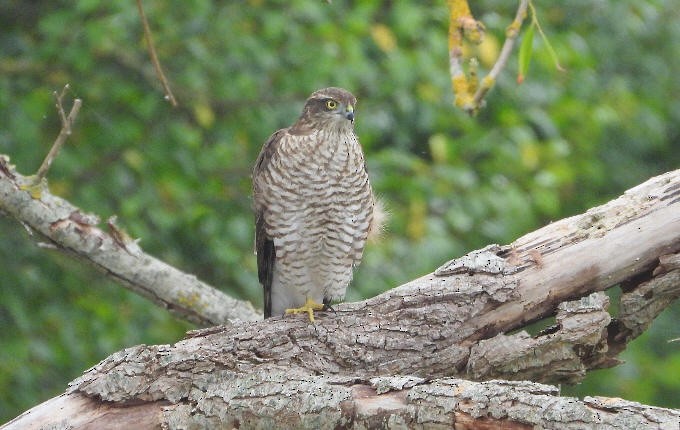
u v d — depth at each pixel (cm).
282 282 940
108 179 1347
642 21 1619
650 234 755
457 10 823
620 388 1505
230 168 1379
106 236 892
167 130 1378
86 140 1361
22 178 866
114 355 705
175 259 1340
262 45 1374
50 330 1328
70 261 1324
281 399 679
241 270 1328
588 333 722
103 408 693
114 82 1365
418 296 759
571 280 761
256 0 1392
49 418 686
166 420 692
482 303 758
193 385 704
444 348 754
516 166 1391
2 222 1316
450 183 1341
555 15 1553
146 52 1379
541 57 1415
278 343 731
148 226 1367
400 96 1370
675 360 1527
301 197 897
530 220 1374
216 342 721
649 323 767
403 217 1334
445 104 1404
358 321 753
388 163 1362
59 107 828
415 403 655
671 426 599
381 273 1299
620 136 1666
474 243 1391
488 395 639
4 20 1419
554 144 1402
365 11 1379
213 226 1311
